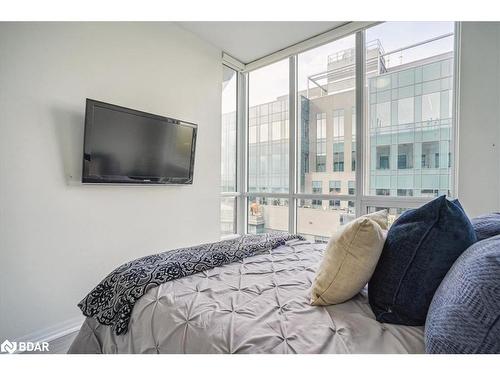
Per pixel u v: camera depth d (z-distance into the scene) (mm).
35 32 1665
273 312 852
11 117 1573
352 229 881
